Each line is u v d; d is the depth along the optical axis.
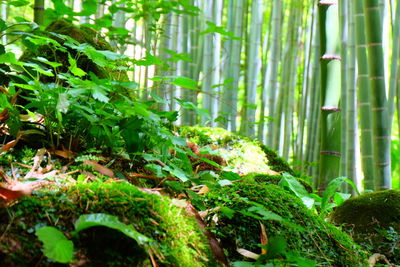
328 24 2.84
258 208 1.46
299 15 5.84
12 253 1.01
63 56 2.17
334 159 2.88
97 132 1.66
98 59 1.71
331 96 2.87
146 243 1.13
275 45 5.27
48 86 1.69
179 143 1.61
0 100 1.61
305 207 1.69
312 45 5.82
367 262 1.66
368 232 2.03
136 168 1.73
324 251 1.55
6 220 1.06
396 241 1.96
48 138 1.69
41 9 2.37
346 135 4.05
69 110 1.65
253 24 5.14
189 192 1.55
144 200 1.23
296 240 1.52
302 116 5.77
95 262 1.06
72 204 1.16
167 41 4.32
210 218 1.52
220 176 2.08
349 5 4.15
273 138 5.47
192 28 4.98
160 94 3.42
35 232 1.06
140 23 5.54
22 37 1.79
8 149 1.65
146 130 1.65
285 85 6.05
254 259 1.43
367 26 2.97
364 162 3.30
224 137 2.95
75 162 1.60
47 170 1.48
